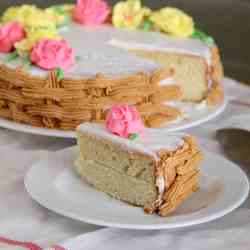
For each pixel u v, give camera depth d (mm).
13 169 790
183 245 673
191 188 735
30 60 896
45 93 857
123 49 969
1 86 891
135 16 1083
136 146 716
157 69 895
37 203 730
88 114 857
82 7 1082
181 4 1795
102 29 1064
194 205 720
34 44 908
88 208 704
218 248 669
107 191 739
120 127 738
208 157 785
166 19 1066
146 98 878
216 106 947
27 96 866
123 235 685
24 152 826
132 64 911
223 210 690
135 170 716
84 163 755
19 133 888
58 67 872
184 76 1013
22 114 879
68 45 910
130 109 750
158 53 1018
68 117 858
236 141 864
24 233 687
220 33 1608
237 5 1774
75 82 854
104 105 856
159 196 705
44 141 870
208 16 1708
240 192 719
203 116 910
